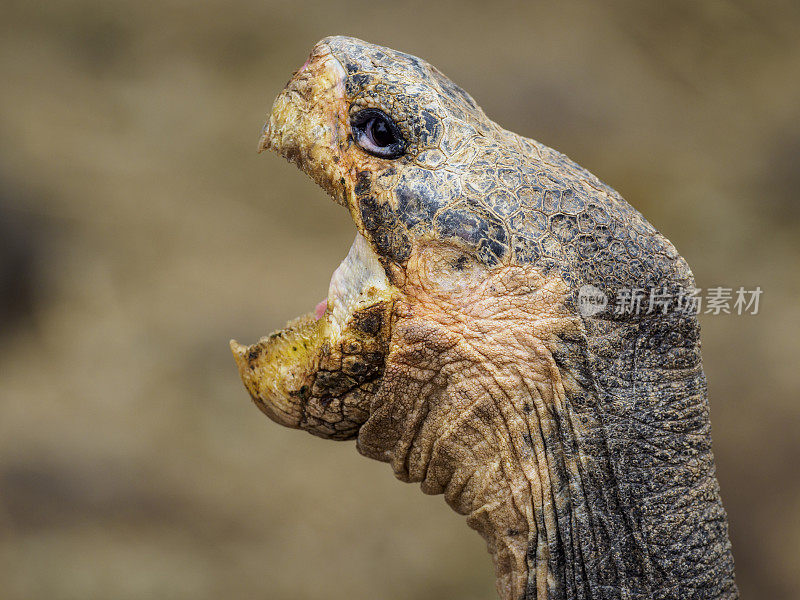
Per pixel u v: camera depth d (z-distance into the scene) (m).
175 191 37.81
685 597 6.98
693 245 34.56
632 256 6.99
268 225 37.06
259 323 31.67
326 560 23.75
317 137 7.36
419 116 7.06
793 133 37.94
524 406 6.96
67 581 22.34
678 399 7.05
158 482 25.69
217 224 36.62
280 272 34.59
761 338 28.08
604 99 40.22
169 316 32.03
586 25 44.44
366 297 7.04
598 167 37.53
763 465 24.30
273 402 7.68
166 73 43.19
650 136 39.12
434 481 7.48
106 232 35.28
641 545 6.91
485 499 7.23
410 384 7.11
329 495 25.97
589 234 6.93
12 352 30.69
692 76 42.25
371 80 7.23
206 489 25.73
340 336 7.16
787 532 23.00
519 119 39.03
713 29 44.34
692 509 7.05
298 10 46.41
